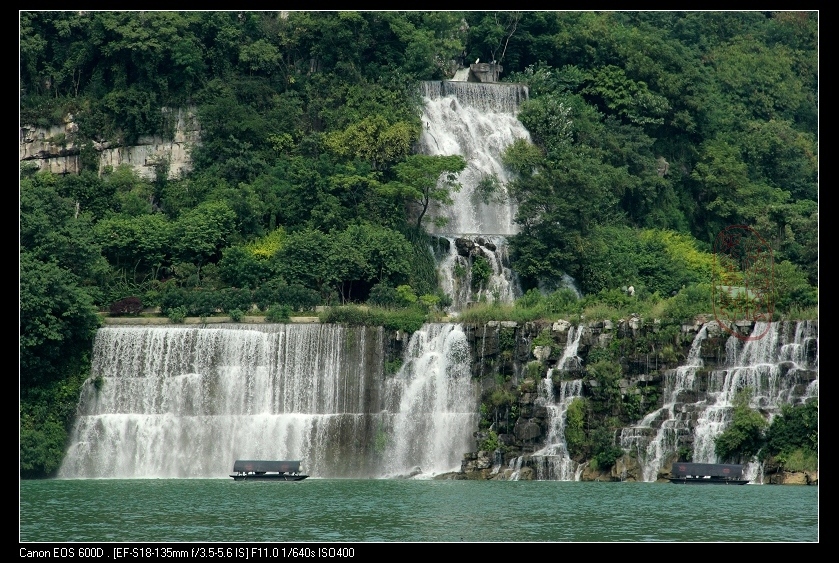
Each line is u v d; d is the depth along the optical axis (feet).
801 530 639.76
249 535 619.26
